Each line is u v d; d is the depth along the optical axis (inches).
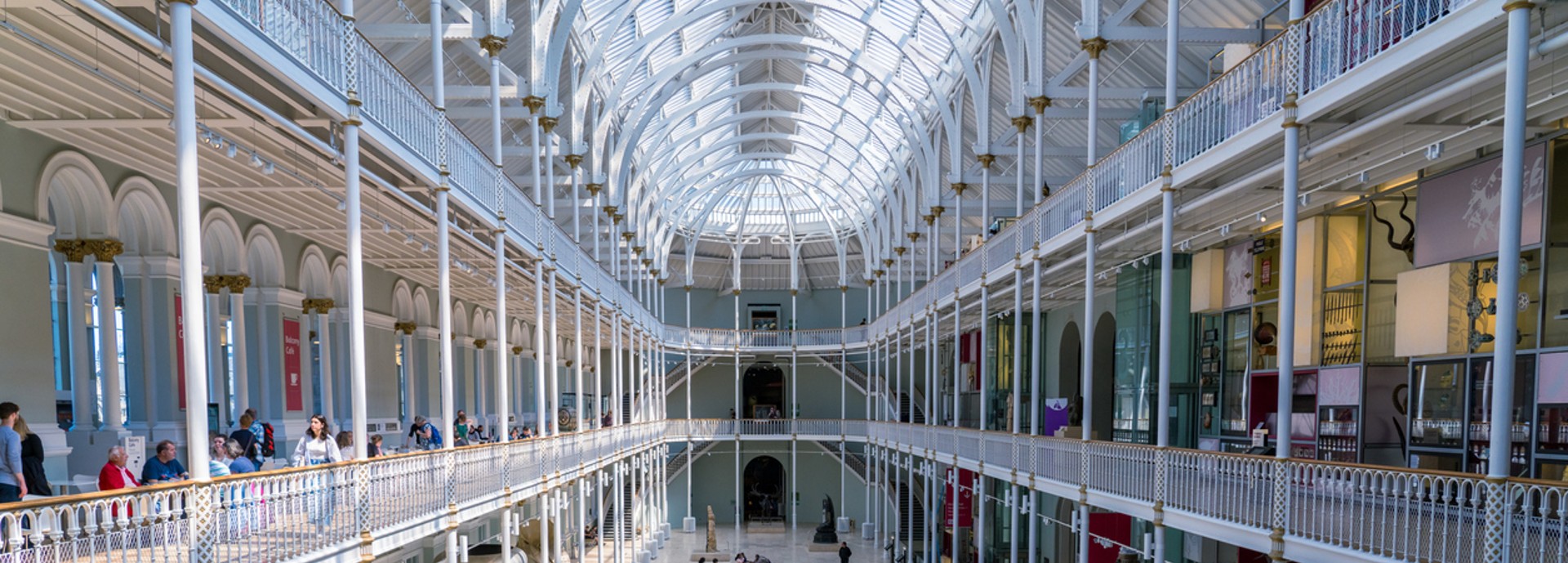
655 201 1656.0
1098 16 660.7
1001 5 834.2
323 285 829.2
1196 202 541.6
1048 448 724.7
